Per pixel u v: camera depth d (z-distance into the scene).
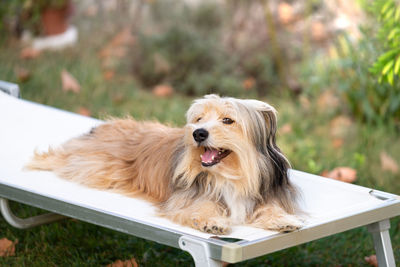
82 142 4.73
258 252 3.26
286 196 3.83
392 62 5.15
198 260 3.25
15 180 4.24
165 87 8.88
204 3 9.76
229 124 3.68
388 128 7.45
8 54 9.71
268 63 8.98
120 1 10.81
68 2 10.34
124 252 4.75
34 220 4.68
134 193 4.14
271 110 3.77
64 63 9.47
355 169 6.40
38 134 5.19
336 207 3.90
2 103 5.67
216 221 3.45
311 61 8.42
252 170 3.65
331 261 4.76
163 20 10.12
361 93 7.52
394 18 5.51
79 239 4.93
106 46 10.11
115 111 7.88
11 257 4.61
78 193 4.07
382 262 3.95
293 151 7.03
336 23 8.17
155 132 4.41
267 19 8.84
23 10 9.93
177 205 3.76
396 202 3.92
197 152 3.71
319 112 8.01
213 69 9.18
